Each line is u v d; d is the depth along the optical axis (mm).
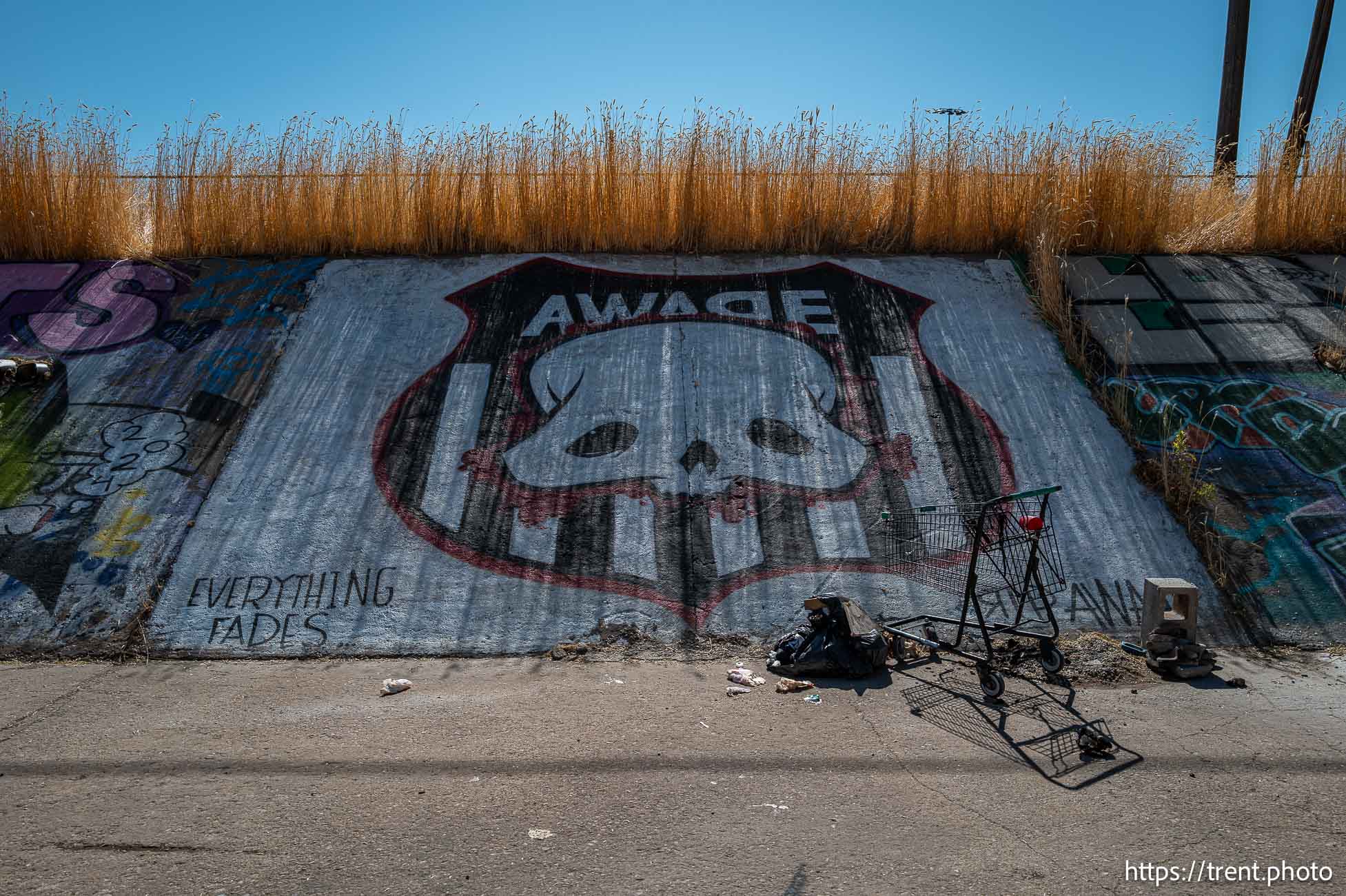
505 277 10312
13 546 7086
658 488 7793
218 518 7387
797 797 4172
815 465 8039
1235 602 6922
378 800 4113
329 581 6957
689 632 6691
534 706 5441
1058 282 9930
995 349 9344
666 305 9891
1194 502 7672
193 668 6203
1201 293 10141
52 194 10656
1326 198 11180
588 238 10992
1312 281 10414
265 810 4016
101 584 6848
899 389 8844
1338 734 5012
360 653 6457
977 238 11078
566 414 8492
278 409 8453
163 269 10438
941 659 6348
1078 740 4812
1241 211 11453
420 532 7352
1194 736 4969
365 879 3430
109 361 8961
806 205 11070
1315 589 6980
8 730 5055
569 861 3568
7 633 6496
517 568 7113
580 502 7652
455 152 11125
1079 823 3918
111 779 4363
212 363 8977
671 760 4602
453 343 9297
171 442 8055
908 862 3574
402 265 10547
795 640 6242
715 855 3617
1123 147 11047
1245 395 8734
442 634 6621
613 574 7090
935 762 4598
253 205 10891
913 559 7070
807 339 9430
